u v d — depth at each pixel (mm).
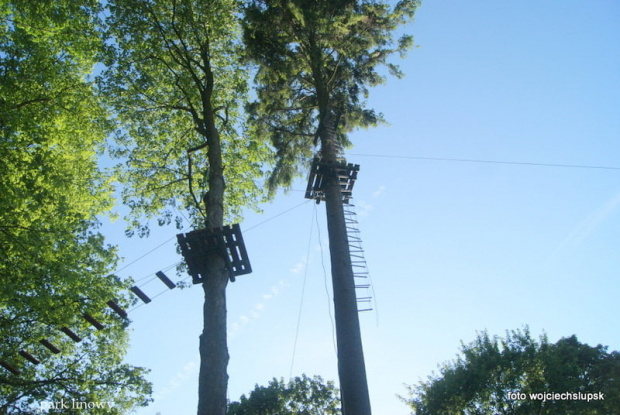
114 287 16547
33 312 16094
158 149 21438
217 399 11734
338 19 18859
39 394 16688
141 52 19297
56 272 14703
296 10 17984
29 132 14766
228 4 19516
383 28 20531
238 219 21719
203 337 12742
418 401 27344
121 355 18922
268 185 20844
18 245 14203
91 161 19766
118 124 20328
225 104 21422
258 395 32375
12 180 14359
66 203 15156
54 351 14008
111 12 18625
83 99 17844
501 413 24109
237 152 21766
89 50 17703
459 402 24875
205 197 16078
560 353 26875
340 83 21344
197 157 21656
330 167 17422
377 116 21391
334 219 16625
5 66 15383
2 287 13555
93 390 17391
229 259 14227
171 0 19109
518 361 24906
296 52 20547
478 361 25703
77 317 16500
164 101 20422
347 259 15906
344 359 14109
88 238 16328
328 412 32219
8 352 15859
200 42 19438
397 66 21203
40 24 16484
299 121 21656
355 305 15094
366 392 13594
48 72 16344
